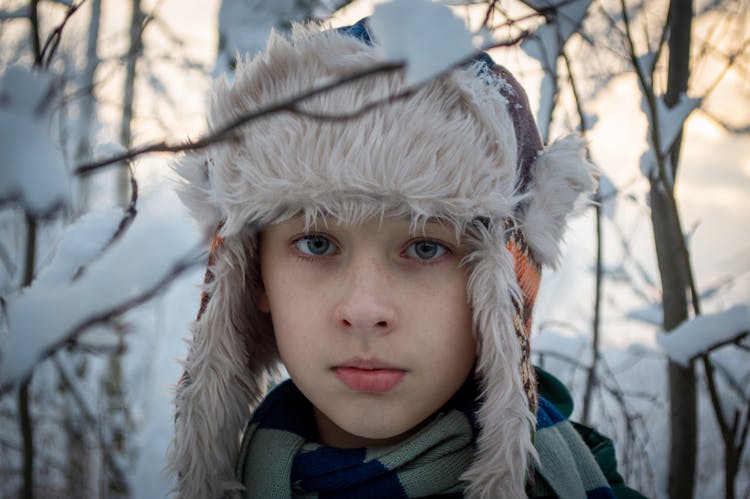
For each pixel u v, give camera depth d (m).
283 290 0.93
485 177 0.87
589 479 1.09
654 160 1.60
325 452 1.03
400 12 0.44
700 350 1.45
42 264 0.74
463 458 0.99
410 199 0.85
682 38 1.58
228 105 0.90
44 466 2.48
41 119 0.42
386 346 0.88
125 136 2.71
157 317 2.70
